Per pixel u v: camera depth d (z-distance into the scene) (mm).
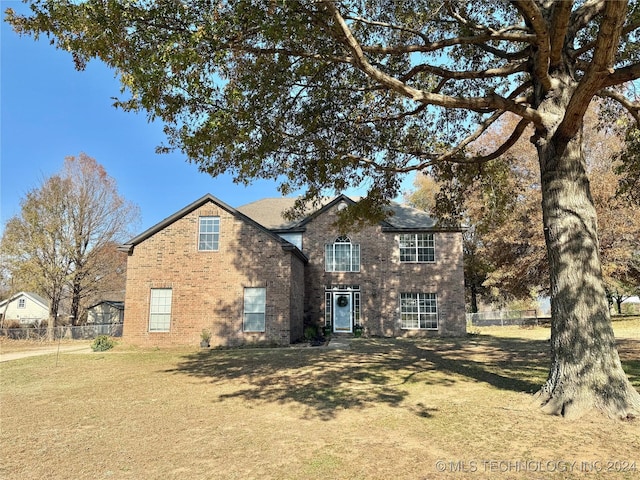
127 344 18484
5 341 27250
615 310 47656
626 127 10594
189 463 4957
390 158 11398
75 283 31359
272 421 6660
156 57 6023
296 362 13008
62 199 30484
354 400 7879
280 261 18719
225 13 6637
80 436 6105
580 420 6105
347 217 12555
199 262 18969
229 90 7391
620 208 23016
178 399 8406
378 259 22875
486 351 15227
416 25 8648
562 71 7449
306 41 7973
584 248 6801
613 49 5320
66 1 6090
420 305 22422
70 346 23125
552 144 7281
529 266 27469
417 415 6723
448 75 8711
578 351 6547
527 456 4879
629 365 10812
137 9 6312
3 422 6961
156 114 7379
